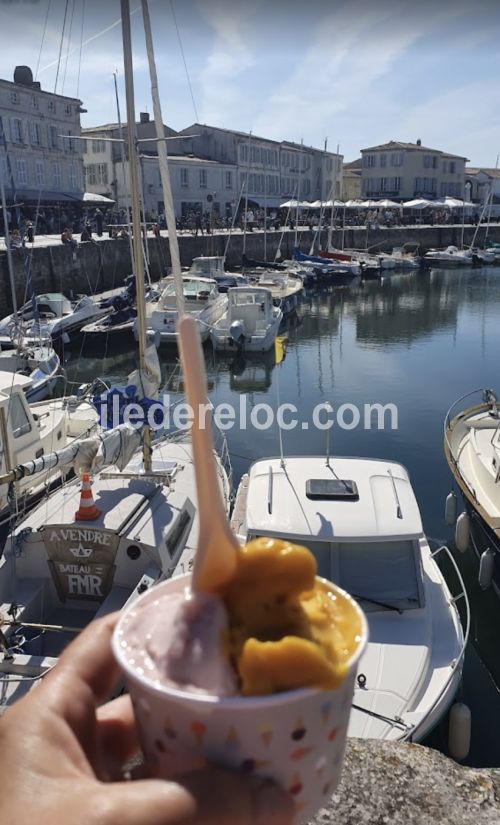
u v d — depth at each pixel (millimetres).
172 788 833
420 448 15727
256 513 7055
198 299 25875
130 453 8500
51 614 7109
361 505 7160
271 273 39438
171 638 935
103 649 1068
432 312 35000
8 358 17656
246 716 842
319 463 8070
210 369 23984
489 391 13781
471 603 9469
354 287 42969
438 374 23188
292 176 64750
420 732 5516
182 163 52375
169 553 7043
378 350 26969
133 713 1022
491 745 7102
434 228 61062
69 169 45719
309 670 850
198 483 959
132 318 25531
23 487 9797
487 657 8562
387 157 74812
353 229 56219
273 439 16500
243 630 929
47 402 12812
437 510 12328
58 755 910
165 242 38500
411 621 6504
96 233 39344
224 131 56688
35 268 29281
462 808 1750
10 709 1003
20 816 808
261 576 942
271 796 860
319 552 6785
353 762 1870
